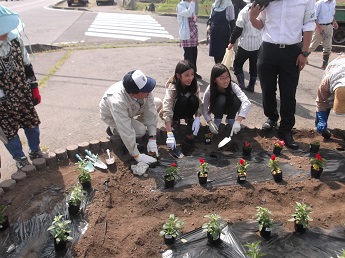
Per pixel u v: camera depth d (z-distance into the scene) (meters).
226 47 7.18
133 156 4.16
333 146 4.61
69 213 3.40
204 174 3.81
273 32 4.25
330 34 8.26
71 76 8.01
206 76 7.96
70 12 22.64
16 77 3.74
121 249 3.02
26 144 4.89
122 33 14.19
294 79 4.40
